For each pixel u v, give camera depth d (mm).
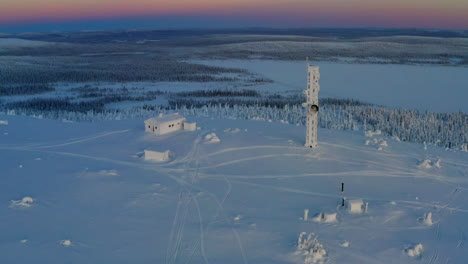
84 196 50750
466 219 46875
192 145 74625
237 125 91750
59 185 54219
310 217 45875
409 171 64562
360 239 41094
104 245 38375
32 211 45531
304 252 37438
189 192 53750
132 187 54562
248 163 66375
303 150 73250
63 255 36062
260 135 82438
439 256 38156
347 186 57344
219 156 69438
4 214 44219
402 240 41156
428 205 50844
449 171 65250
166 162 66062
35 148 72375
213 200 51125
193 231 41969
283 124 94875
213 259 36281
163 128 81625
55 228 41500
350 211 47844
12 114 104062
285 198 52375
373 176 61812
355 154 72375
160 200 50531
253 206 49438
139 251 37469
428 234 42719
